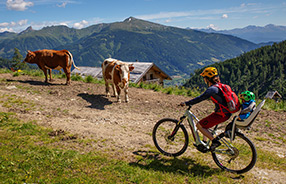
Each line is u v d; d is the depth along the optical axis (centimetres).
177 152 520
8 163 423
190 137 657
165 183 416
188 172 462
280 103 1269
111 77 1062
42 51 1273
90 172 428
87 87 1304
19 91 1046
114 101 1077
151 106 1056
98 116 816
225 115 445
